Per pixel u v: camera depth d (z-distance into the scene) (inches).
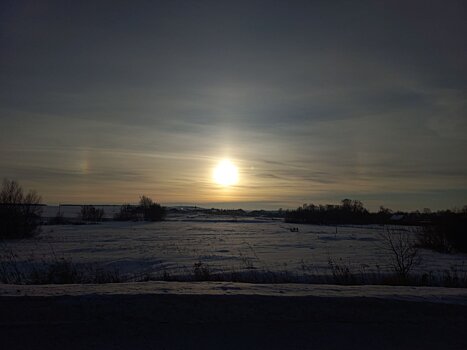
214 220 5634.8
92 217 4719.5
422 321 175.3
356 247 1429.6
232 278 538.9
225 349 149.2
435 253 1235.2
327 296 189.9
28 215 1980.8
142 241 1729.8
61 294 185.5
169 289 198.2
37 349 147.2
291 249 1350.9
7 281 450.3
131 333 158.9
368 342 157.2
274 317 173.3
